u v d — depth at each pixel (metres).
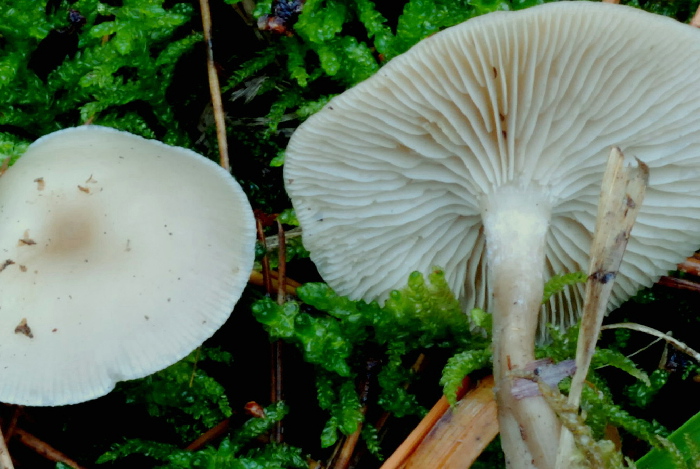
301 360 0.22
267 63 0.22
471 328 0.21
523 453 0.18
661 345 0.22
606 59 0.18
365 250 0.21
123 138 0.20
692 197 0.20
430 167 0.20
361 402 0.21
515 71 0.18
